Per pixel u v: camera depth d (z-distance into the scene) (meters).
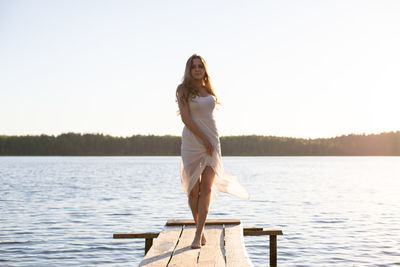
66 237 10.80
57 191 24.59
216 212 15.84
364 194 23.83
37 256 8.86
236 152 176.38
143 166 76.50
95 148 169.50
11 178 38.19
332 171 57.88
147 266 4.00
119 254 9.13
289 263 8.36
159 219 13.84
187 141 4.82
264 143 176.12
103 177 40.84
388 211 16.22
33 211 15.66
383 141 175.75
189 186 4.81
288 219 14.02
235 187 5.23
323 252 9.27
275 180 37.47
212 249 4.66
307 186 30.22
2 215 14.58
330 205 18.22
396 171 58.59
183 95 4.72
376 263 8.33
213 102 4.85
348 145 183.88
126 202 18.83
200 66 4.80
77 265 8.24
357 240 10.52
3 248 9.53
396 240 10.52
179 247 4.75
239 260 4.18
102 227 12.27
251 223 13.16
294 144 178.25
